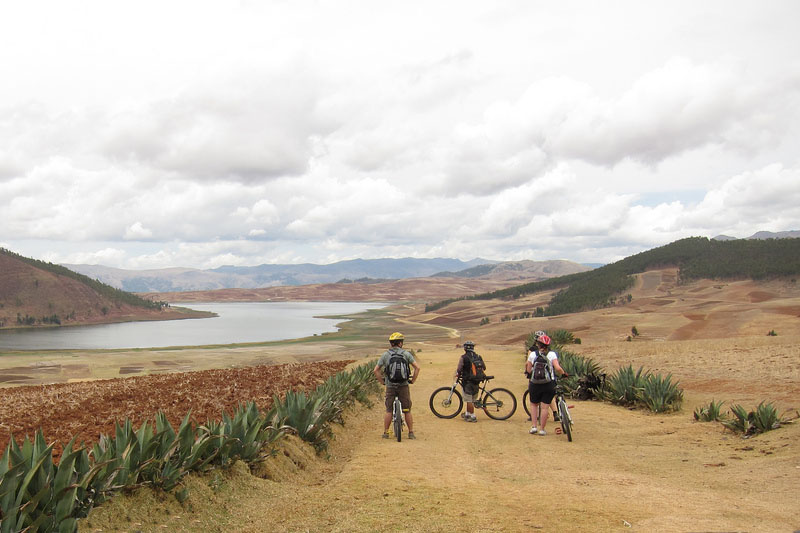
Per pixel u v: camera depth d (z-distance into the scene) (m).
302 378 21.00
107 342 128.62
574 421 11.84
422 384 19.59
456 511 5.29
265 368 28.97
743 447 8.69
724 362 21.00
